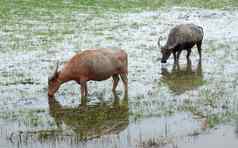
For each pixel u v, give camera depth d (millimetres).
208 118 29438
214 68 44125
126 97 35062
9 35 63500
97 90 37094
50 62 47500
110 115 31062
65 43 57562
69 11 88562
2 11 88062
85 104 33719
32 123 29875
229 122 28719
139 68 44688
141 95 35438
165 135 27094
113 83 36688
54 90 35156
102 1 102562
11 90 37469
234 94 34781
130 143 26047
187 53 48250
